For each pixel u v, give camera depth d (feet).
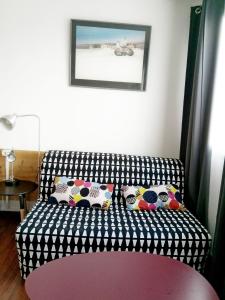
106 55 8.38
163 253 5.97
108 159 8.21
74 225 6.12
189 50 8.16
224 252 5.79
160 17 8.30
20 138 8.87
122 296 3.70
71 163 8.08
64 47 8.36
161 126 8.93
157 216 6.93
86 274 4.14
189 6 8.26
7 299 5.57
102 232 5.94
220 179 6.89
